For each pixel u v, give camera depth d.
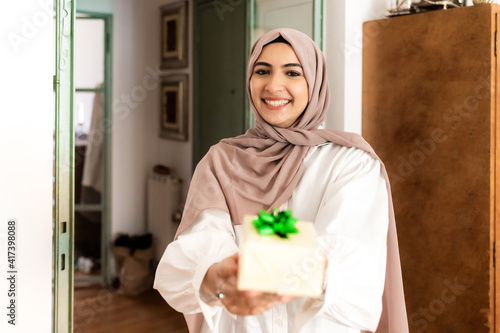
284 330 1.20
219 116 3.79
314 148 1.32
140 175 4.57
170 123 4.46
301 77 1.30
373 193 1.18
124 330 3.22
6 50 1.54
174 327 3.29
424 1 2.34
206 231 1.15
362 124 2.57
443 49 2.25
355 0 2.47
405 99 2.39
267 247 0.83
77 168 4.28
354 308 1.02
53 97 1.65
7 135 1.55
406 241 2.43
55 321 1.69
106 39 4.27
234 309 0.95
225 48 3.67
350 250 1.04
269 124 1.38
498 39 2.10
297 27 2.54
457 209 2.23
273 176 1.31
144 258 4.07
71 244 1.73
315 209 1.25
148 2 4.47
